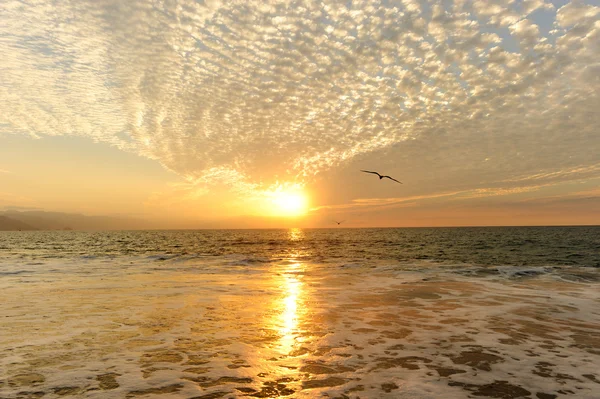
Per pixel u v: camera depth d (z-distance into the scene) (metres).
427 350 6.67
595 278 17.14
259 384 5.08
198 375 5.39
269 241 64.44
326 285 14.69
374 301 11.39
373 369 5.70
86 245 50.94
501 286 14.60
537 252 34.47
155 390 4.83
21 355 6.20
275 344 6.97
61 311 9.66
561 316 9.45
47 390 4.79
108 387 4.91
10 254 33.31
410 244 50.94
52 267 21.56
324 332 7.85
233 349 6.64
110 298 11.57
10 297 11.70
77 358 6.07
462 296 12.33
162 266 22.42
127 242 60.69
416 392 4.87
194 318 9.00
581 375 5.51
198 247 45.59
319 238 79.81
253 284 14.83
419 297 12.10
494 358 6.25
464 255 31.86
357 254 33.50
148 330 7.88
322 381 5.21
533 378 5.39
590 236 69.88
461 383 5.18
